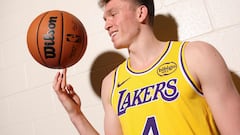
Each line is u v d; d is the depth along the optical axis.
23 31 1.33
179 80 0.65
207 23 0.97
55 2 1.27
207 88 0.63
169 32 1.02
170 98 0.65
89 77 1.13
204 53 0.65
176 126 0.63
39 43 0.81
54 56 0.81
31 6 1.33
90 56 1.15
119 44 0.77
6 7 1.39
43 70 1.24
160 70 0.69
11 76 1.32
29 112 1.24
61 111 1.17
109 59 1.11
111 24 0.79
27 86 1.27
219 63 0.64
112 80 0.81
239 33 0.92
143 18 0.77
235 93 0.62
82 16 1.19
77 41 0.84
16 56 1.32
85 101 1.12
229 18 0.94
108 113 0.84
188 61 0.66
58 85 0.87
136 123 0.68
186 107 0.63
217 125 0.62
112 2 0.80
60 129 1.16
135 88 0.72
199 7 0.99
